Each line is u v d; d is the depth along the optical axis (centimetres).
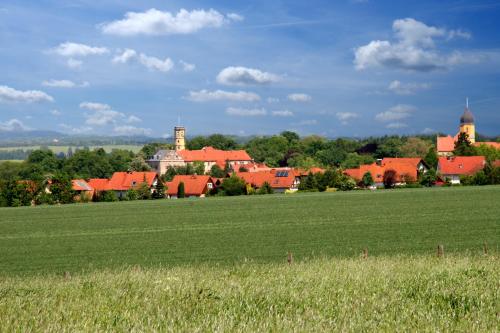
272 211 7231
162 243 4697
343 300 1389
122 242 4862
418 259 2488
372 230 5019
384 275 1800
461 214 5975
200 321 1195
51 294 1653
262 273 2023
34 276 3114
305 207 7619
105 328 1180
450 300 1398
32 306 1409
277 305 1366
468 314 1230
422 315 1219
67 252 4397
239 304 1384
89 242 4950
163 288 1659
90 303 1467
